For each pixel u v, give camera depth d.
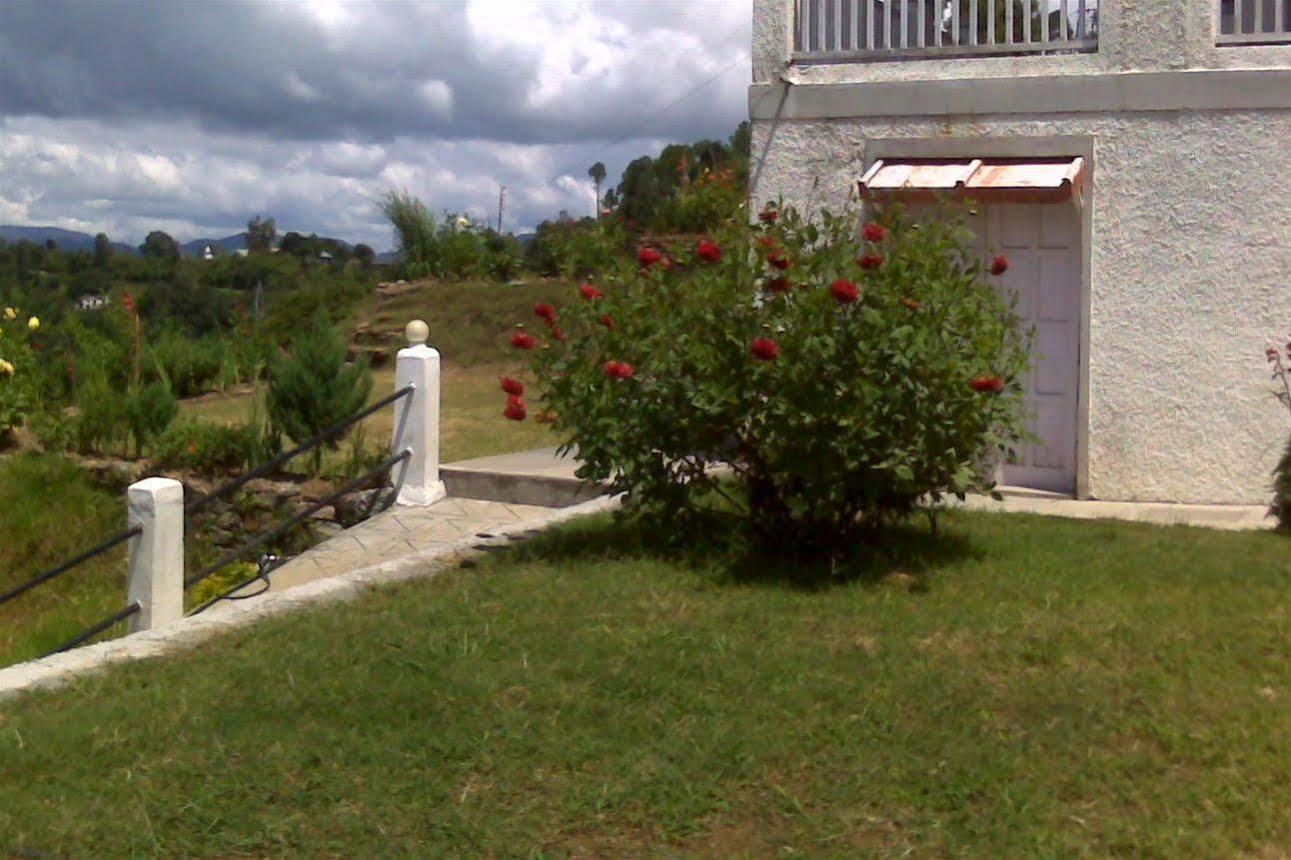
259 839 4.38
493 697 5.39
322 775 4.78
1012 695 5.32
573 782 4.69
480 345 18.27
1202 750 4.84
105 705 5.46
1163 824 4.36
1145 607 6.33
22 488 11.70
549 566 7.29
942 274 6.71
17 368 14.05
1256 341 8.87
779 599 6.52
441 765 4.84
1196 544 7.58
